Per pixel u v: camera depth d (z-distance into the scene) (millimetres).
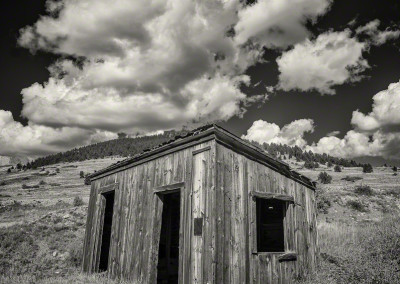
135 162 8953
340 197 25125
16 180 82250
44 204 35062
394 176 66062
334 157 132625
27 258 11266
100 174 11133
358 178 61000
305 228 8844
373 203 24266
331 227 14906
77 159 148625
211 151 6203
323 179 52500
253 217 6816
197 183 6430
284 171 8281
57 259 11562
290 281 7602
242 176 6758
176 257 10172
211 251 5633
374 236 10969
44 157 158500
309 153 141125
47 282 8266
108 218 11891
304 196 9117
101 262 11289
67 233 14742
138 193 8562
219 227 5812
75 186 65938
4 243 12195
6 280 8484
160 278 9508
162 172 7727
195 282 5875
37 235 13906
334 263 9250
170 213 10383
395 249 9266
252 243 6621
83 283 8180
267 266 6906
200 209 6172
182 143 7105
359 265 8438
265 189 7453
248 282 6254
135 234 8266
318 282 7730
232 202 6297
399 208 23156
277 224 10094
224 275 5680
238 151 6781
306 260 8508
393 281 7289
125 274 8258
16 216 23625
